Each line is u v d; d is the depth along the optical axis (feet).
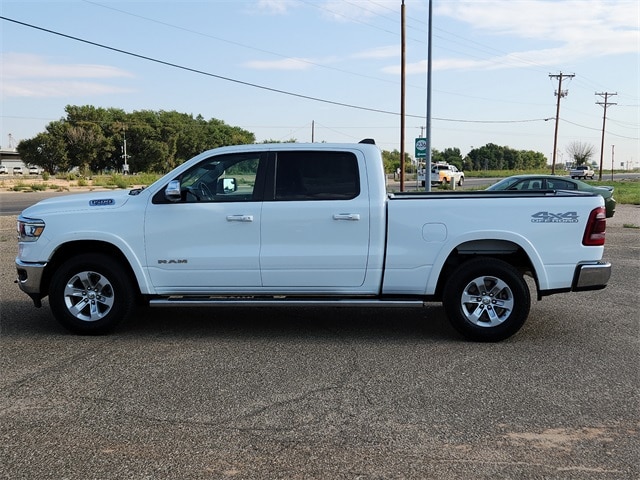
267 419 13.78
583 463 11.71
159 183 20.59
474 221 19.89
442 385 15.98
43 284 21.12
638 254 41.91
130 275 20.88
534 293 28.91
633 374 16.94
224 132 415.44
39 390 15.60
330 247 20.08
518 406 14.56
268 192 20.35
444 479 11.09
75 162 327.47
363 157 20.42
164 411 14.23
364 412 14.17
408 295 20.45
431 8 80.23
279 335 21.09
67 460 11.80
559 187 59.47
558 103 204.44
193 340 20.38
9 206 89.66
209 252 20.24
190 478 11.10
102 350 19.15
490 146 451.94
